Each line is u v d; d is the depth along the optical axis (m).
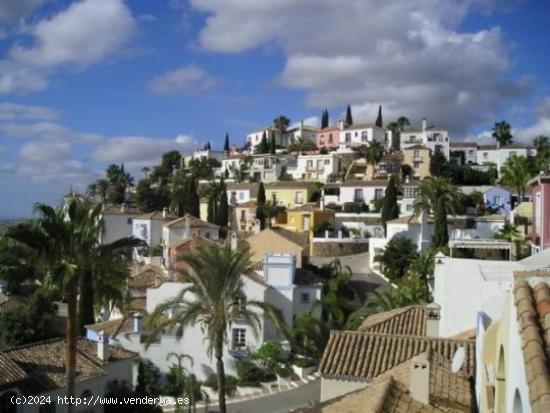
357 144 142.88
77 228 26.09
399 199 95.81
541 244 35.81
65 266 25.11
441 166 114.38
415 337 24.22
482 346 15.05
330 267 65.12
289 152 150.62
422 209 73.50
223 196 101.38
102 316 55.19
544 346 6.59
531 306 7.60
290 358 46.09
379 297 51.75
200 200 116.81
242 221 105.56
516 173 93.44
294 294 50.75
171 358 44.38
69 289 25.77
